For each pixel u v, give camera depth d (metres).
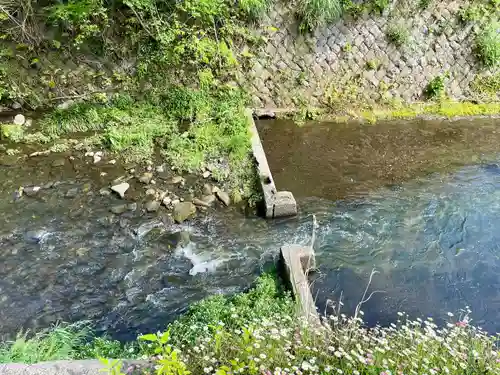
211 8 8.09
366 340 3.92
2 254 5.66
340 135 8.98
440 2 9.46
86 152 7.64
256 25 8.80
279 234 6.38
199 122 8.29
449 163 8.24
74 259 5.68
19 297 5.12
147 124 8.14
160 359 3.19
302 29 8.92
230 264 5.80
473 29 9.78
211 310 4.75
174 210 6.56
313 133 8.99
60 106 8.42
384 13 9.27
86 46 8.35
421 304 5.37
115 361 3.28
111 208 6.52
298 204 7.00
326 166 8.02
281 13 8.83
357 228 6.55
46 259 5.64
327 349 3.71
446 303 5.41
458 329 4.14
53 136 7.92
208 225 6.45
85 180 7.06
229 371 3.22
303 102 9.47
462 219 6.79
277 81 9.32
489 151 8.68
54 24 7.97
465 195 7.34
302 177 7.68
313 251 5.86
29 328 4.73
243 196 6.98
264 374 3.18
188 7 7.95
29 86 8.36
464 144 8.88
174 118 8.49
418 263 5.98
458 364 3.63
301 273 5.24
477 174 7.92
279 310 4.73
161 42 8.23
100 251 5.83
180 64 8.77
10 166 7.22
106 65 8.55
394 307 5.30
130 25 8.24
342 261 5.96
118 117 8.20
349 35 9.29
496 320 5.20
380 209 6.96
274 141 8.66
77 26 8.10
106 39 8.31
